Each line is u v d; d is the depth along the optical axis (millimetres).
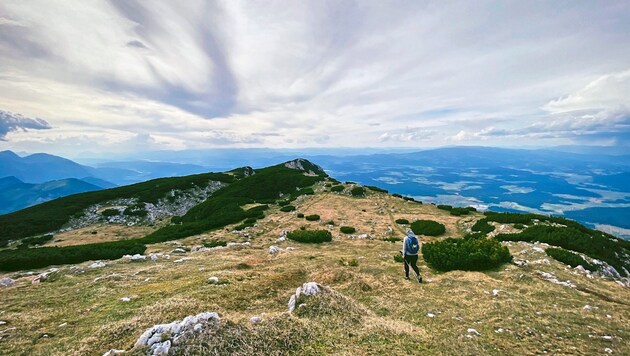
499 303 11953
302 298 10602
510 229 29828
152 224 56000
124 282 14438
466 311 11320
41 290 13219
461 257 17906
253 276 14586
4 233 48094
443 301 12453
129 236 47875
